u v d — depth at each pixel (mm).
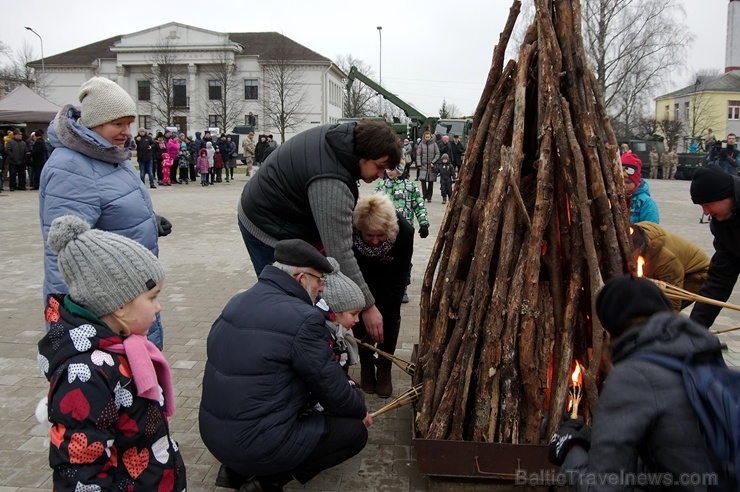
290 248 2957
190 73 55438
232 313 2891
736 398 1719
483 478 3055
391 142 3285
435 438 3104
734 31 51500
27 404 4129
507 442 3049
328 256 3393
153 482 1951
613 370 1880
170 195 18594
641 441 1774
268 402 2770
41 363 1888
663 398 1751
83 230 1938
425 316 3592
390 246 3932
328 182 3303
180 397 4309
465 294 3203
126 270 1909
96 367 1811
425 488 3230
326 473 3359
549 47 3227
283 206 3512
